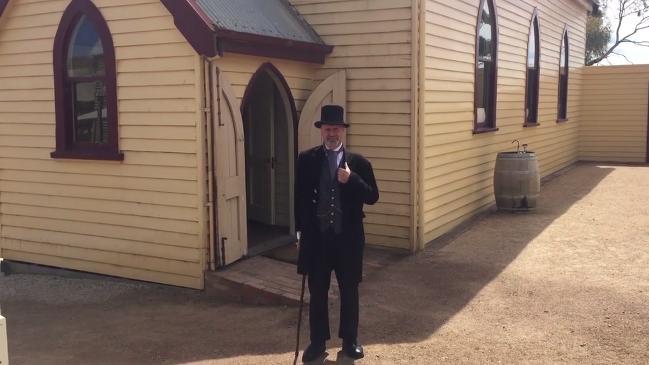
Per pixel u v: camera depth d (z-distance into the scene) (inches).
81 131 331.0
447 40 365.1
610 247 339.0
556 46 644.1
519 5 507.5
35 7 330.3
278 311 261.4
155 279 307.6
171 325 252.5
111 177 314.5
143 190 304.8
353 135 353.1
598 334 221.8
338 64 352.5
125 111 304.0
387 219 348.5
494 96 456.1
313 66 356.8
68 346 234.8
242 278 283.6
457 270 307.0
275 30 318.7
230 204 298.4
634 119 763.4
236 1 320.8
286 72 333.4
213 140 285.1
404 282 291.4
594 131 784.3
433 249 348.2
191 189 290.0
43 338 245.8
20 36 337.4
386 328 235.5
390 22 336.5
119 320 263.1
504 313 246.5
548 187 567.8
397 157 342.3
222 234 292.7
